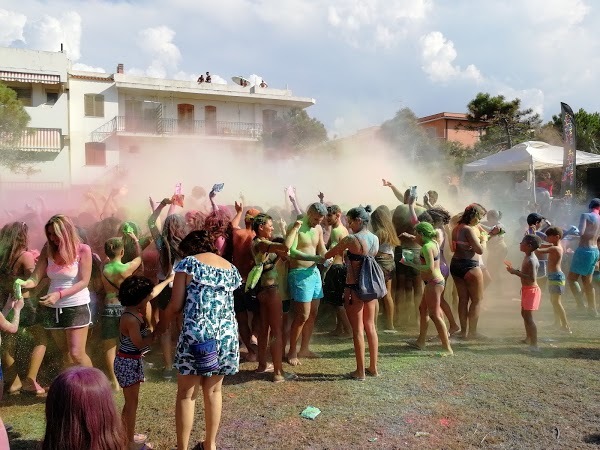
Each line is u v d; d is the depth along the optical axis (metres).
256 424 4.15
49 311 4.47
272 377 5.24
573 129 13.73
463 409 4.41
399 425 4.11
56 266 4.45
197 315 3.43
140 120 34.97
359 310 5.11
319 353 6.12
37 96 31.88
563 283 6.97
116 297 4.88
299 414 4.33
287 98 38.03
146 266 5.75
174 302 3.48
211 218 5.38
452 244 6.78
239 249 5.40
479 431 4.00
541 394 4.73
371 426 4.10
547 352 6.03
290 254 5.13
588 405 4.48
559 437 3.89
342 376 5.26
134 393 3.67
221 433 4.00
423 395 4.73
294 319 5.63
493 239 9.18
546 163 14.13
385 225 6.96
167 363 5.35
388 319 7.16
